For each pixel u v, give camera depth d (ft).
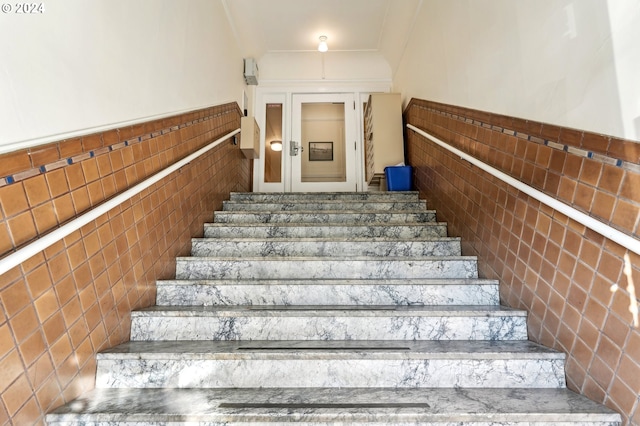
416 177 11.80
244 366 4.48
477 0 7.00
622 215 3.53
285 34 14.32
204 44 9.19
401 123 13.26
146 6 6.02
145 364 4.48
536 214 5.01
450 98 8.55
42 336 3.61
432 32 10.12
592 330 3.92
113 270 4.93
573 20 4.24
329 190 15.96
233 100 12.48
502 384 4.37
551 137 4.66
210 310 5.47
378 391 4.27
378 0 12.46
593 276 3.93
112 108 4.95
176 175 7.22
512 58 5.65
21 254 3.09
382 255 7.76
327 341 5.18
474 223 7.09
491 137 6.36
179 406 3.85
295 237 8.51
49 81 3.75
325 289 6.18
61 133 3.89
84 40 4.34
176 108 7.30
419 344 4.94
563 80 4.42
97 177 4.56
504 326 5.23
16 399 3.26
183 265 7.10
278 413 3.66
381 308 5.69
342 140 16.31
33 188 3.53
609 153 3.70
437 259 6.91
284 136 16.17
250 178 15.48
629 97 3.45
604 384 3.73
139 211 5.70
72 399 4.00
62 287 3.93
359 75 16.15
